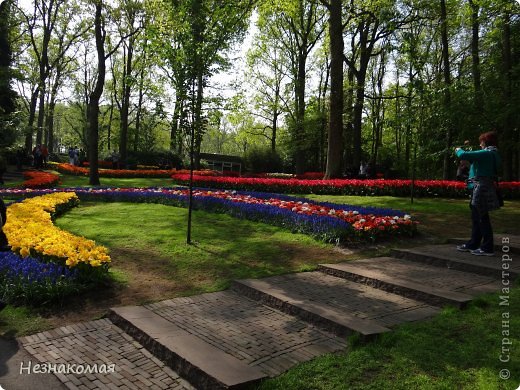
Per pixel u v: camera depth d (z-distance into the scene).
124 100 34.41
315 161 35.03
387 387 2.84
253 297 4.84
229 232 8.27
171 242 7.38
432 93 12.86
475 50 17.66
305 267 5.99
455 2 18.67
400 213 8.93
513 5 15.27
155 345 3.51
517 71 14.12
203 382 2.97
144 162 35.00
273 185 16.00
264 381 2.93
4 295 4.56
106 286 5.09
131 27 20.94
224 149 70.69
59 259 5.20
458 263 5.81
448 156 14.23
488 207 6.25
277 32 33.84
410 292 4.75
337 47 17.45
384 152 32.88
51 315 4.30
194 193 12.91
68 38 34.00
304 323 4.09
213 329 3.88
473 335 3.56
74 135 54.09
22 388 2.97
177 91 7.34
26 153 29.36
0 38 26.31
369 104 34.31
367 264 6.02
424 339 3.52
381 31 22.45
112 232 8.10
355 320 3.91
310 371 3.06
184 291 5.04
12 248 5.66
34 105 30.52
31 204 9.32
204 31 7.44
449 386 2.82
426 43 24.80
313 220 7.95
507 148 15.66
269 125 40.19
